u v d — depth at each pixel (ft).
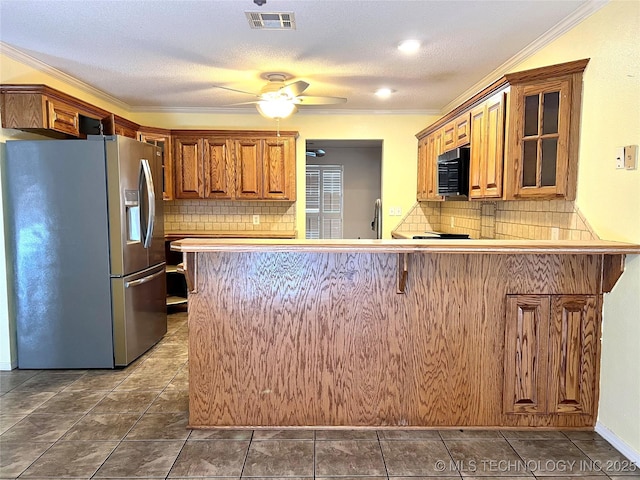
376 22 8.99
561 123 8.60
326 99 11.86
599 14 7.89
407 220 18.33
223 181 17.03
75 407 8.95
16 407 8.95
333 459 7.13
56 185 10.67
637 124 6.96
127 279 11.06
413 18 8.80
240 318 7.98
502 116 9.54
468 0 8.02
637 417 7.00
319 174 26.37
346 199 26.45
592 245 6.95
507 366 7.98
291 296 7.93
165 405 9.05
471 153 11.53
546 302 7.87
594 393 7.98
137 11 8.48
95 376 10.58
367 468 6.89
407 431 8.02
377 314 7.97
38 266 10.83
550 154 8.91
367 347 8.02
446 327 7.97
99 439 7.73
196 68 12.14
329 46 10.38
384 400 8.10
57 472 6.77
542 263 7.82
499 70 12.10
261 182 17.08
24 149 10.62
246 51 10.76
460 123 12.41
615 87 7.45
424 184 16.71
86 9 8.37
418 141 17.72
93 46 10.40
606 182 7.72
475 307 7.93
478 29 9.32
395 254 7.84
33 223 10.76
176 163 16.92
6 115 10.53
